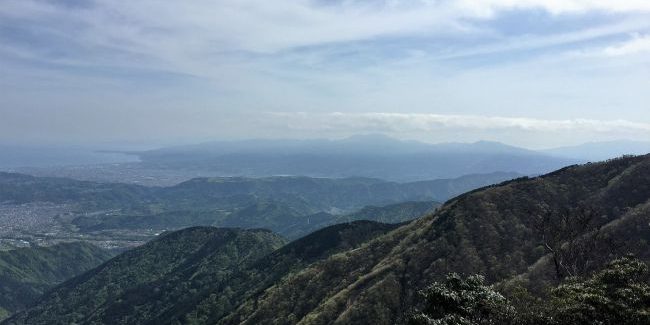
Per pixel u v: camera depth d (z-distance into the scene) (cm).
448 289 3659
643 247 6284
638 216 6906
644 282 3512
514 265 7450
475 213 9250
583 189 9400
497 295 3538
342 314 7794
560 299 3334
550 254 6450
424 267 8294
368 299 7844
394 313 7469
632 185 8762
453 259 8156
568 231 5312
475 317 3450
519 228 8425
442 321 3300
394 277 8275
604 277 3516
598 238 5394
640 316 3020
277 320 9438
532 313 3372
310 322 8050
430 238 9231
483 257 7956
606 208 8481
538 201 9231
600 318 3109
